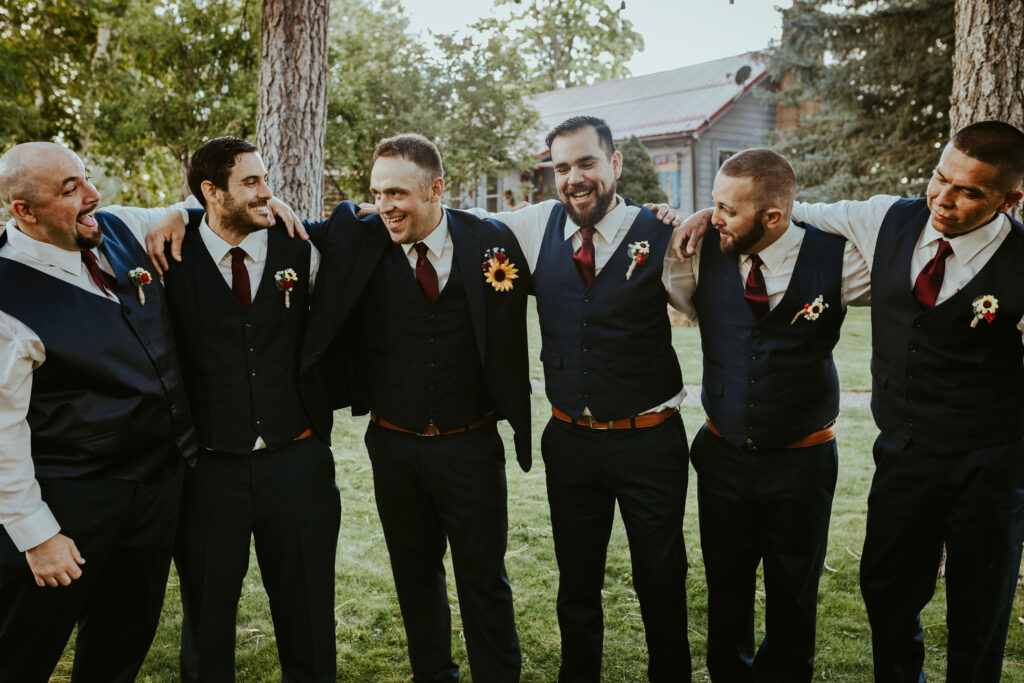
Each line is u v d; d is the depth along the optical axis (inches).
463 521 90.7
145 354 77.7
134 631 83.0
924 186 440.5
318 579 87.4
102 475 76.1
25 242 73.8
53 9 407.2
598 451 89.0
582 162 84.4
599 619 94.5
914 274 81.0
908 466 82.9
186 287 83.0
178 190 470.6
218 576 83.5
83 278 76.0
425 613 96.7
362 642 109.5
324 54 184.9
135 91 410.3
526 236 95.4
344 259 89.4
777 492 86.7
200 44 392.8
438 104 529.0
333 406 94.7
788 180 81.1
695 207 615.2
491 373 90.0
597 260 89.3
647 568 89.0
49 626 74.6
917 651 89.1
